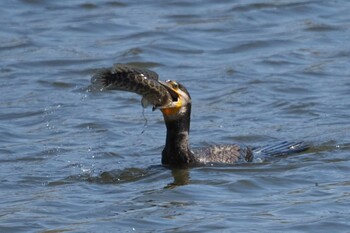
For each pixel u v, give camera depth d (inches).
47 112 706.8
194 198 513.3
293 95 735.1
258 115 690.2
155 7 973.2
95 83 518.3
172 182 540.1
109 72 518.0
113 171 563.5
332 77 776.9
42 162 589.3
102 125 671.8
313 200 505.4
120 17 941.8
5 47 868.0
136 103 724.7
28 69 815.1
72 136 649.0
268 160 577.9
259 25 920.9
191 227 469.4
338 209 491.5
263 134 643.5
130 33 901.8
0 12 956.6
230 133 648.4
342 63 811.4
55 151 612.7
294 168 561.0
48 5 975.0
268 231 464.4
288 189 526.6
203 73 799.1
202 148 581.9
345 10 951.0
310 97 727.7
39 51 858.8
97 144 627.8
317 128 652.1
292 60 824.3
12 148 620.4
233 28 912.9
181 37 887.1
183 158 568.4
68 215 490.0
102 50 861.2
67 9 967.0
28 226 476.1
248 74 791.1
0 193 530.0
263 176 544.1
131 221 477.7
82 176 557.3
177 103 562.3
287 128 655.8
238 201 507.2
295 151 594.9
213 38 885.2
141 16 946.7
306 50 848.9
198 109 709.3
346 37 880.9
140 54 845.8
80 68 814.5
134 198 513.3
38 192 530.0
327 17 935.0
